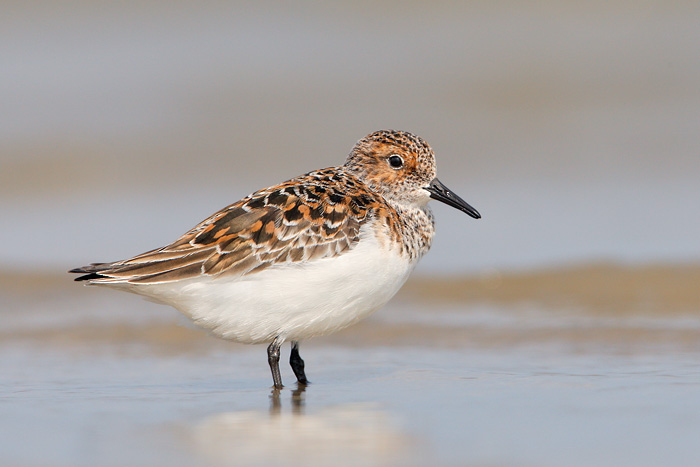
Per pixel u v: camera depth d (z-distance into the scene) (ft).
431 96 73.31
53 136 69.41
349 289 29.25
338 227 29.27
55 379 32.09
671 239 49.14
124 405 28.25
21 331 39.47
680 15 78.64
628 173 60.64
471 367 32.45
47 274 48.57
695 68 73.36
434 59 77.05
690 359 32.22
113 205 60.80
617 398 27.53
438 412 26.66
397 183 33.45
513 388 29.19
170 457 22.86
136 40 80.28
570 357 33.27
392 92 73.97
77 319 41.37
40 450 23.61
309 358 35.01
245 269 28.60
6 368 33.71
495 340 36.35
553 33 78.59
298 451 23.17
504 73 74.90
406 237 30.94
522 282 44.78
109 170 65.92
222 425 25.81
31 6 80.89
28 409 27.81
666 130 66.39
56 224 57.52
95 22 81.41
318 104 73.00
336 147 67.92
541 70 74.84
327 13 81.92
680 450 22.53
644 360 32.32
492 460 22.11
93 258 50.88
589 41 77.41
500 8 81.56
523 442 23.47
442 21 80.84
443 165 63.77
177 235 54.29
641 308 39.93
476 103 71.97
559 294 42.91
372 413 26.78
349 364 33.78
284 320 29.25
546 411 26.35
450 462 22.04
